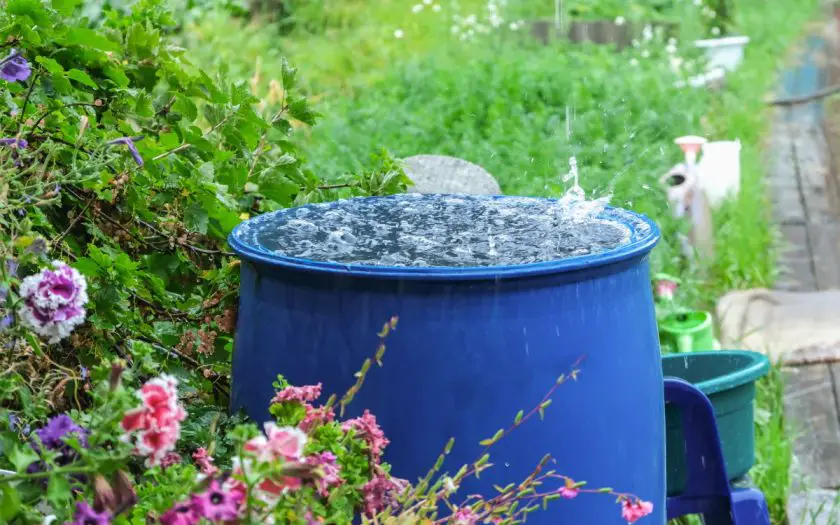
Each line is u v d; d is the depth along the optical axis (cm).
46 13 266
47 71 273
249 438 160
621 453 213
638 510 197
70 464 161
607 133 843
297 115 321
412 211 254
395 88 992
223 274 279
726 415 288
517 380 200
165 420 158
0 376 199
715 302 599
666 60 1168
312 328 205
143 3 321
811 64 1283
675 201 634
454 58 1154
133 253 282
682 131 893
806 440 453
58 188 237
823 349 537
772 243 700
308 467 156
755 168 838
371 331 200
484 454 199
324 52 1144
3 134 250
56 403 237
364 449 191
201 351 276
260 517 157
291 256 210
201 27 1048
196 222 272
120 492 162
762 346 545
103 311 246
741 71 1194
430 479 202
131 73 310
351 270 199
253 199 326
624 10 1391
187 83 312
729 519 276
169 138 284
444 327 198
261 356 215
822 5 1591
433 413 200
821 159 909
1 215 211
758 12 1513
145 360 186
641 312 218
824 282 650
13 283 193
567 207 255
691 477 275
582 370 205
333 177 653
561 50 1205
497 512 193
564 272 201
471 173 446
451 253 216
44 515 174
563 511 207
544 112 890
